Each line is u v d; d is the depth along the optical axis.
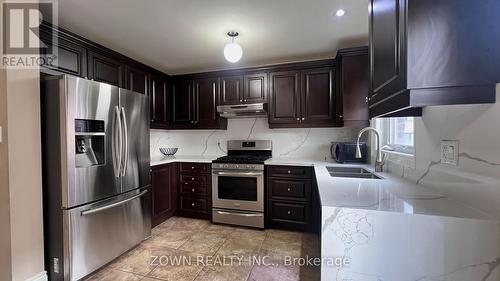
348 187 1.41
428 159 1.34
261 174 2.90
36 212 1.69
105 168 2.03
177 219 3.22
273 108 3.17
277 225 2.91
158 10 1.87
